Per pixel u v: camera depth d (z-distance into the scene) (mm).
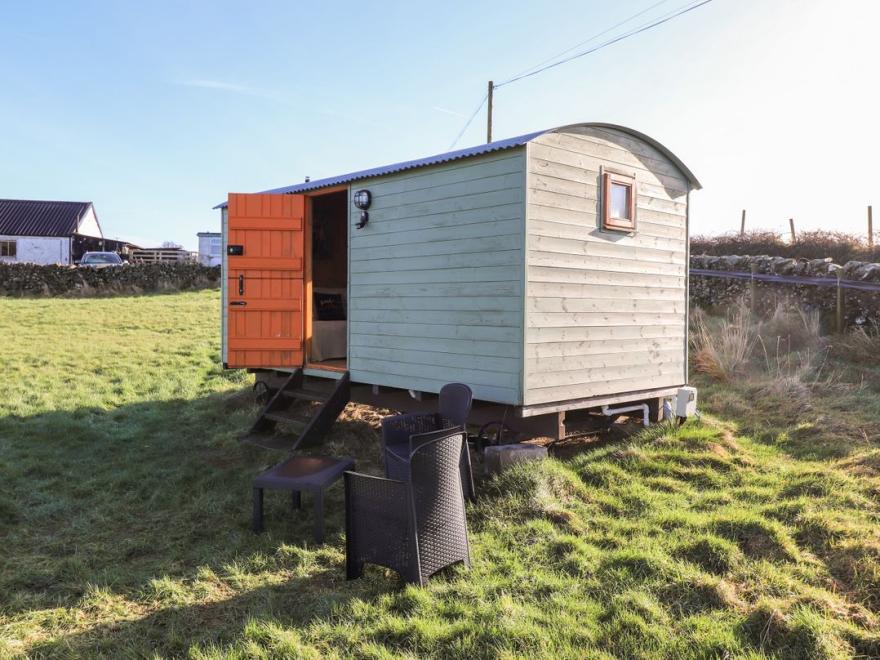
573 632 2863
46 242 27812
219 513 4719
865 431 5656
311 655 2752
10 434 6598
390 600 3252
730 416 6473
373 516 3525
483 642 2807
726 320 10406
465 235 5469
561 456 5723
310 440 6219
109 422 7137
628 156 6117
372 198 6367
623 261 6059
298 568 3750
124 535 4352
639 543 3738
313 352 7430
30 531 4387
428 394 5949
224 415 7562
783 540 3607
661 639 2785
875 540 3484
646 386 6387
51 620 3180
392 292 6156
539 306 5133
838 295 9594
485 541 3973
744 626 2848
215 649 2836
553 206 5258
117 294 18719
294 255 7074
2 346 10891
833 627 2803
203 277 19984
